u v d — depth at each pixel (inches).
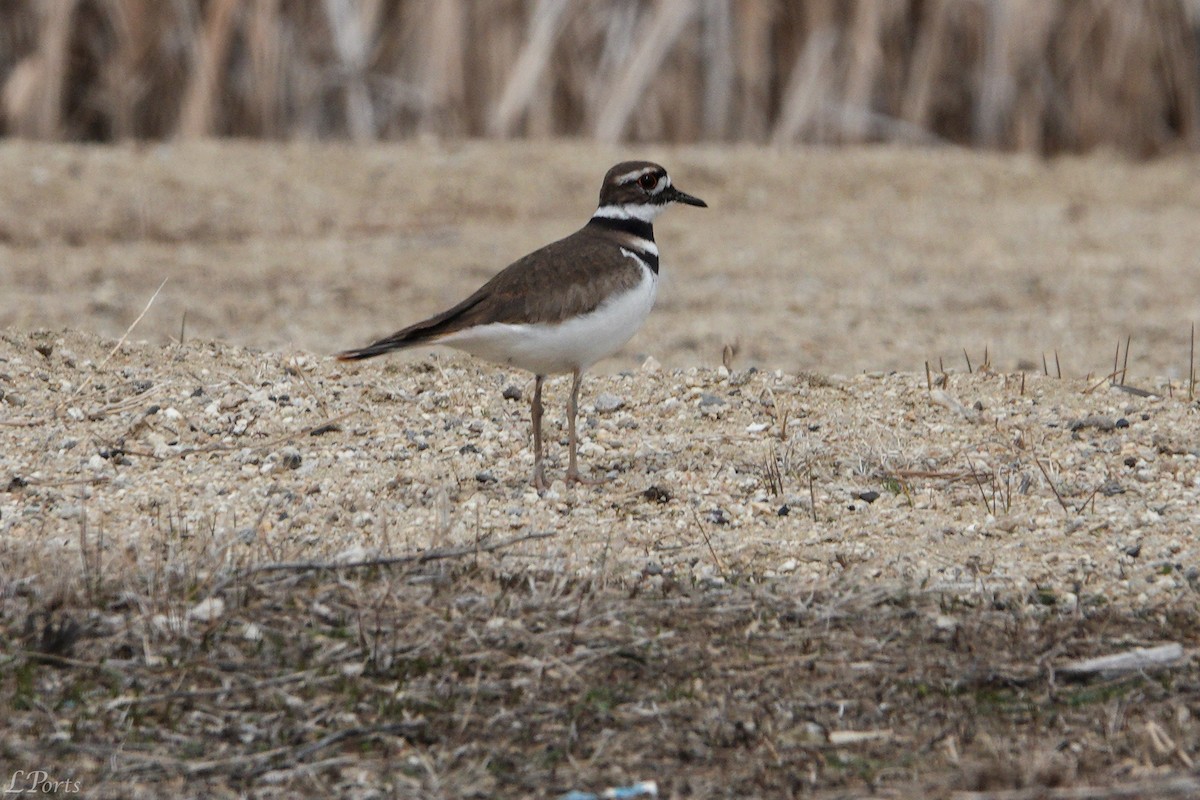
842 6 949.2
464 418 446.3
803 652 317.1
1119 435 434.9
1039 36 966.4
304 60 915.4
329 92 936.3
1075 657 316.2
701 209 854.5
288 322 637.9
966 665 312.7
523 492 395.2
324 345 592.1
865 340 624.4
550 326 375.2
